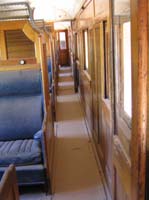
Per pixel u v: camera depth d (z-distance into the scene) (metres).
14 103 3.50
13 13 3.71
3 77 3.40
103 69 2.92
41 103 3.49
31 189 3.04
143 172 1.22
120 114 1.68
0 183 1.53
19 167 2.88
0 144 3.20
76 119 5.66
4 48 3.47
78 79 8.05
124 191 1.67
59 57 15.47
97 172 3.39
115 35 1.70
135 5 1.09
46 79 3.66
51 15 8.64
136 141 1.22
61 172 3.44
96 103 3.72
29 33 3.29
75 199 2.85
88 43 4.52
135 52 1.13
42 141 2.84
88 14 4.24
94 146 4.13
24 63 3.38
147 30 1.07
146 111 1.16
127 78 1.51
